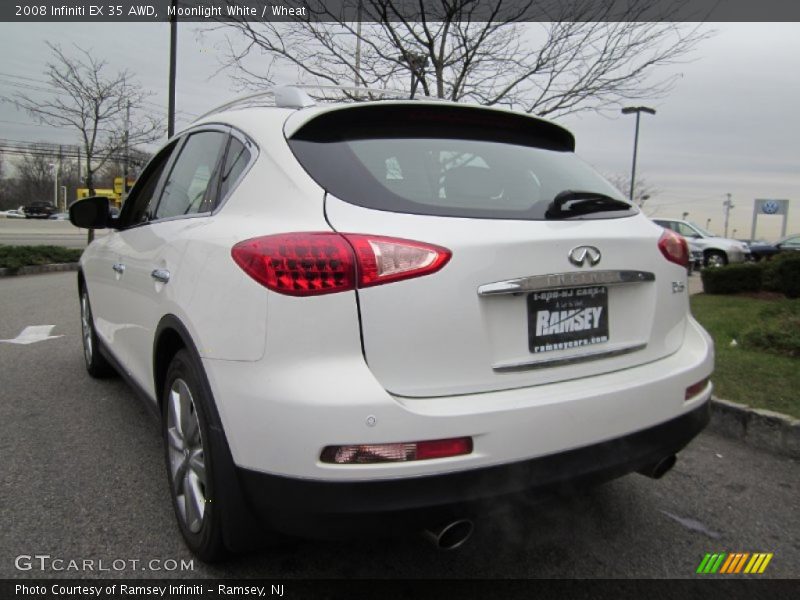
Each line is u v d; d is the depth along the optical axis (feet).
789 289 37.19
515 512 10.25
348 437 6.30
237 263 7.09
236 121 9.28
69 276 50.42
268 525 6.91
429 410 6.58
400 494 6.42
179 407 8.61
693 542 9.44
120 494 10.25
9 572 8.09
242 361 6.83
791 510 10.53
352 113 8.11
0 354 19.77
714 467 12.23
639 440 7.80
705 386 8.88
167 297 8.70
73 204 13.19
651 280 8.49
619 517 10.16
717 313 28.91
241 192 8.09
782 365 17.34
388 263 6.60
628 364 8.26
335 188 7.22
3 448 12.06
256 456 6.70
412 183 7.57
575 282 7.57
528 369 7.34
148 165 13.10
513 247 7.15
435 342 6.75
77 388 16.02
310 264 6.52
